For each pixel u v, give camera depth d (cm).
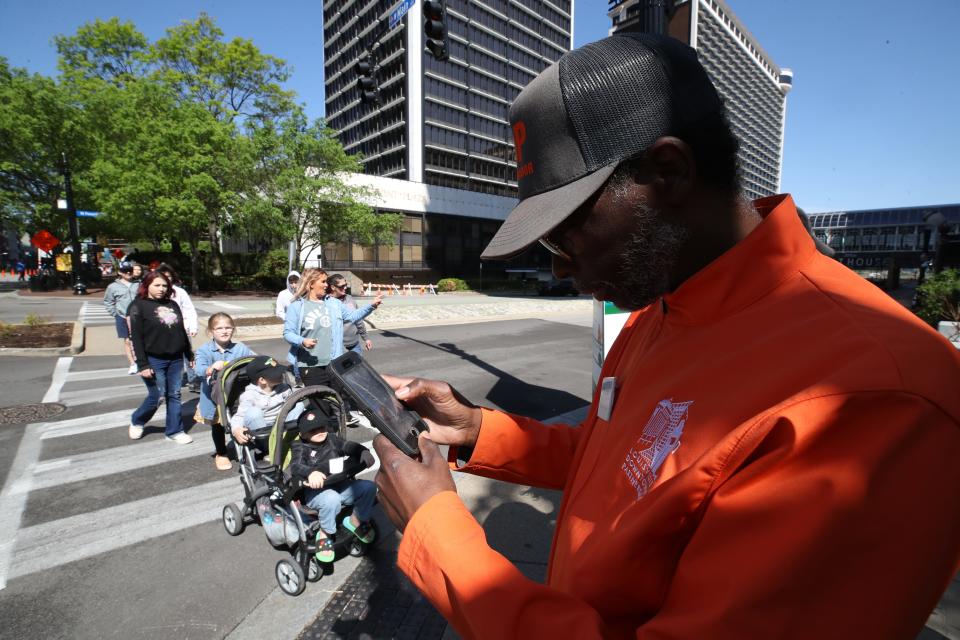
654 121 62
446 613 58
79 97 2498
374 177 3700
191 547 317
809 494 41
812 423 42
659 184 62
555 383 752
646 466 59
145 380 488
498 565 56
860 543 39
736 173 66
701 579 45
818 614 40
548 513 338
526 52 6469
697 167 63
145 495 389
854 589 39
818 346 49
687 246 64
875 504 39
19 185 2588
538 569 278
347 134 6494
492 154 6038
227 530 335
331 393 296
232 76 2925
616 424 71
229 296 2409
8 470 432
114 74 3050
